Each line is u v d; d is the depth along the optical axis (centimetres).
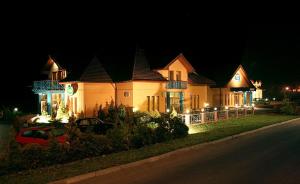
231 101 5072
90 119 2139
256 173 1095
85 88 3139
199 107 4294
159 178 1050
